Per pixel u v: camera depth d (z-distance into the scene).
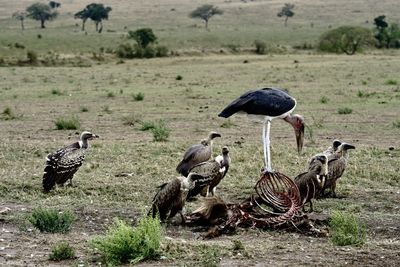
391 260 10.48
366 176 16.95
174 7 170.62
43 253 11.01
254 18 152.75
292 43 107.56
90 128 25.89
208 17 140.00
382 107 31.22
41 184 16.09
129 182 16.33
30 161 18.94
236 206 13.09
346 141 22.33
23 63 72.31
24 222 13.05
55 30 128.00
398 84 43.03
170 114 29.86
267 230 12.62
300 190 13.49
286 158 19.03
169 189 12.59
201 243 11.45
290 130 24.88
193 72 57.81
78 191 15.43
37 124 27.14
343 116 28.56
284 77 49.84
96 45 97.06
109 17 153.75
